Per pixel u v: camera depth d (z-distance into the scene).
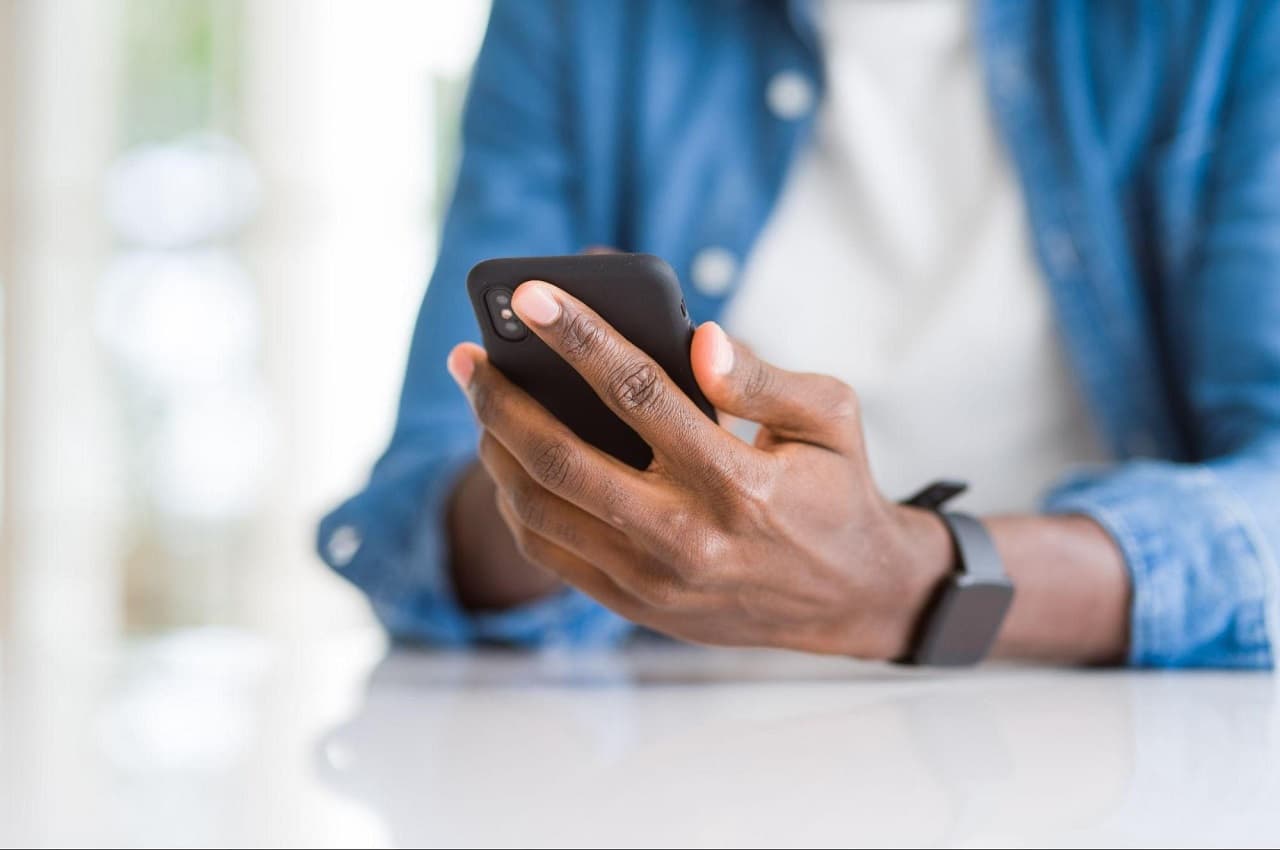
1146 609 0.81
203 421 4.19
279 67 4.09
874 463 1.29
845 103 1.30
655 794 0.42
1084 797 0.39
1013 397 1.25
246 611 4.11
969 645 0.76
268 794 0.43
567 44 1.34
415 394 1.20
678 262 1.33
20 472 4.30
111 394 4.29
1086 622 0.81
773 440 0.66
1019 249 1.24
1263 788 0.40
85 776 0.47
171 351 4.22
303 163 4.07
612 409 0.60
